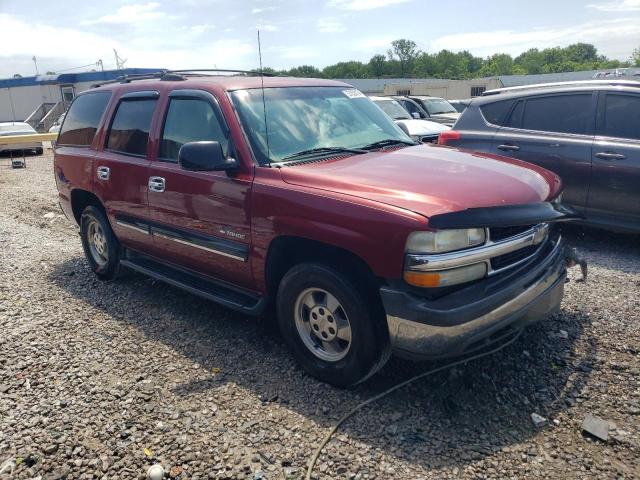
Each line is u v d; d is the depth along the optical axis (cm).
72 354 399
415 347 297
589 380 340
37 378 366
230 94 399
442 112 1719
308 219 326
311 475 269
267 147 378
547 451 281
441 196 305
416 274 288
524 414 312
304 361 356
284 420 313
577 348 378
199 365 378
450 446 286
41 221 846
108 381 361
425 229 283
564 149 615
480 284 305
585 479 261
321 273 326
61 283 553
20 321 458
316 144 401
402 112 1367
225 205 378
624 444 283
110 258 532
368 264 303
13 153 2012
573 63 10931
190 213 409
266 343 408
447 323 285
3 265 614
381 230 295
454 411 316
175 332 432
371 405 323
